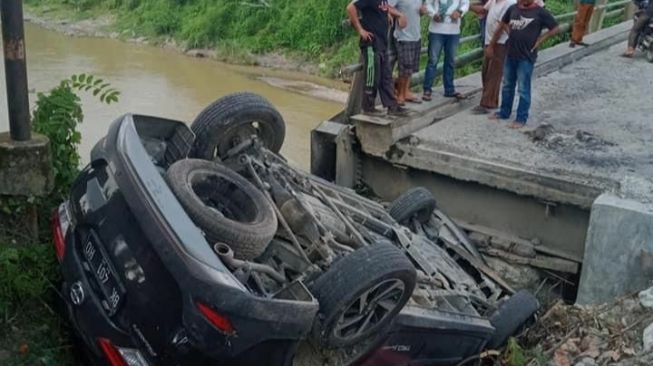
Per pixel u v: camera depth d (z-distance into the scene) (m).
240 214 4.27
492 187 7.20
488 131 8.17
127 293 3.60
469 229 7.34
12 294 4.33
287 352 3.64
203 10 28.05
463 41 10.02
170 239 3.50
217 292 3.38
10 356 4.07
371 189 8.09
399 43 7.93
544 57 11.85
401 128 7.79
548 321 5.75
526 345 5.59
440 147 7.60
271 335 3.52
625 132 8.48
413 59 8.02
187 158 4.48
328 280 3.98
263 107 5.09
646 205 5.89
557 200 6.82
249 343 3.47
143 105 16.70
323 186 5.54
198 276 3.40
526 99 8.27
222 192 4.30
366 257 4.03
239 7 26.73
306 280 4.16
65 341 4.37
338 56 23.02
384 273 3.98
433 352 4.89
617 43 14.15
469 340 5.11
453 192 7.54
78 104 5.29
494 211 7.32
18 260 4.42
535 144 7.81
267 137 5.27
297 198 4.61
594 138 8.14
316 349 4.24
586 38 13.66
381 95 7.80
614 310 5.50
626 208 5.79
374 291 4.07
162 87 19.16
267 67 23.89
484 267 6.49
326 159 7.98
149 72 21.48
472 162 7.23
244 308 3.41
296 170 5.25
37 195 4.57
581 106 9.55
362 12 7.40
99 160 4.04
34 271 4.45
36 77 19.42
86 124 13.12
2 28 4.37
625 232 5.81
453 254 6.47
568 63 12.23
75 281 3.81
